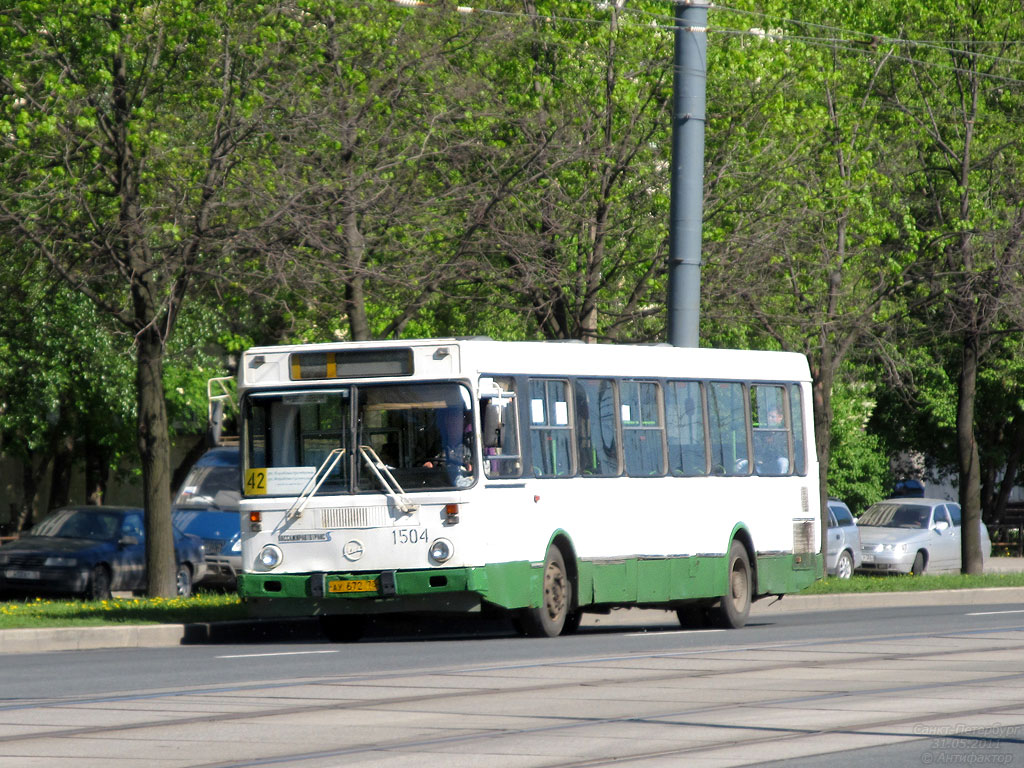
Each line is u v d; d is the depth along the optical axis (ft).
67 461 434.71
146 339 248.73
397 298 272.10
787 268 311.47
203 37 239.91
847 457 520.42
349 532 190.80
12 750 100.63
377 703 123.95
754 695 129.59
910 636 193.06
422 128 264.52
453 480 189.06
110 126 241.76
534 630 199.11
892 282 337.72
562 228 273.95
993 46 343.87
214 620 210.79
